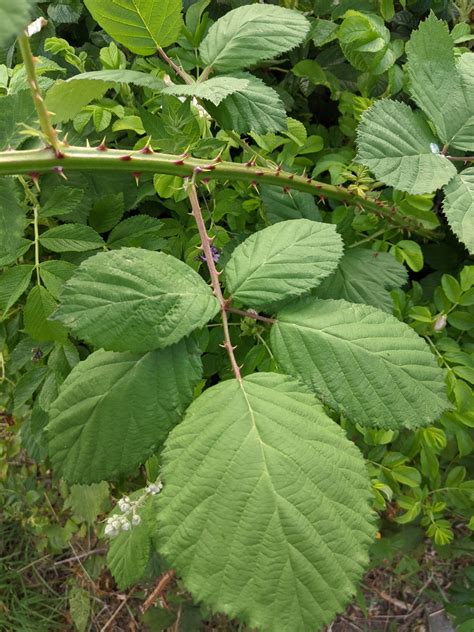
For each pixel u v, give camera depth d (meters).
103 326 0.21
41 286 0.32
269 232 0.25
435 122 0.29
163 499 0.19
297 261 0.24
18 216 0.24
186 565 0.19
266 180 0.29
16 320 0.41
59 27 0.45
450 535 0.44
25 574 0.67
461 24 0.37
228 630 0.59
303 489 0.19
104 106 0.36
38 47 0.43
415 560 0.56
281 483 0.19
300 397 0.21
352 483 0.19
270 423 0.20
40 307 0.32
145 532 0.34
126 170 0.24
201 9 0.34
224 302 0.23
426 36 0.29
